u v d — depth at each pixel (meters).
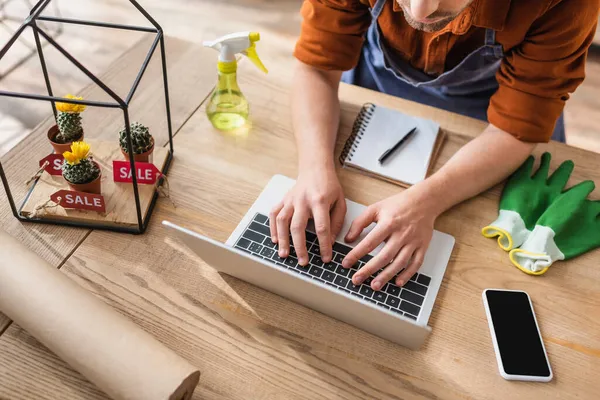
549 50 1.19
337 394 0.93
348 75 1.84
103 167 1.21
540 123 1.26
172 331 0.99
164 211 1.17
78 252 1.09
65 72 2.55
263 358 0.97
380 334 0.99
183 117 1.38
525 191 1.24
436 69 1.52
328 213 1.13
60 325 0.87
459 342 1.01
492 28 1.19
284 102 1.44
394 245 1.09
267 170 1.27
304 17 1.39
